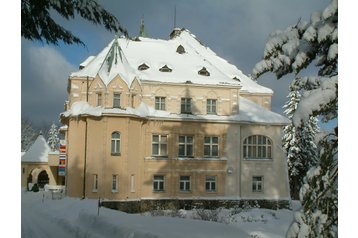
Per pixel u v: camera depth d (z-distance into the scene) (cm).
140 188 3428
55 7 825
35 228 2109
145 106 3553
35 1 816
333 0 553
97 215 1945
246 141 3762
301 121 565
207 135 3650
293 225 564
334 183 524
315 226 538
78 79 3638
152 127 3541
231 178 3653
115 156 3281
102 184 3234
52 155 5009
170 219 1738
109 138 3281
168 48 4250
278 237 1912
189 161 3578
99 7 835
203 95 3716
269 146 3806
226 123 3694
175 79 3678
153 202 3447
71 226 2036
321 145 569
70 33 881
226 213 3005
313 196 548
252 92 4453
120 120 3312
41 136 5525
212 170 3619
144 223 1611
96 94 3400
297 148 4975
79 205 2956
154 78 3631
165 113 3588
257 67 693
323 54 611
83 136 3447
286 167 3794
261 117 3806
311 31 598
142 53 4038
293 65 631
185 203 3519
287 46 651
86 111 3359
